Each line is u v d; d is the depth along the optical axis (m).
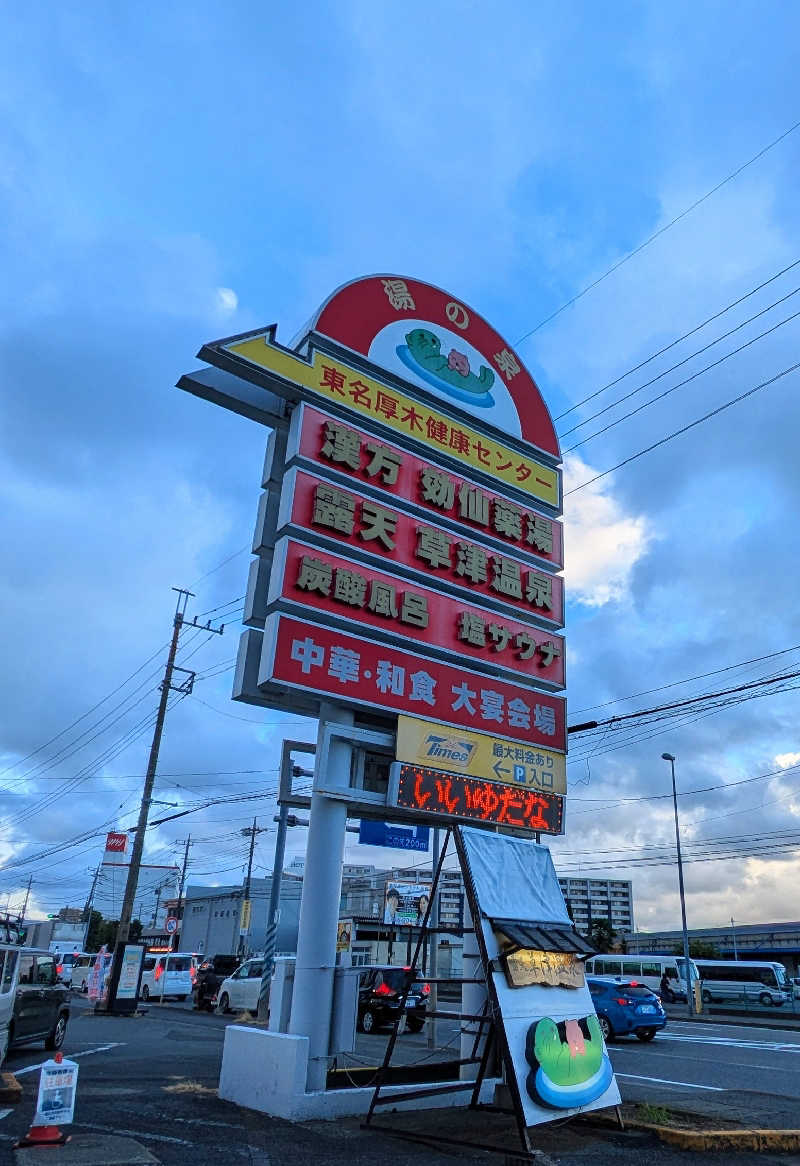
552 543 11.63
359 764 9.09
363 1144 7.01
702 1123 8.30
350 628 9.16
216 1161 6.23
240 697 8.87
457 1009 25.86
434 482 10.40
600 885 145.38
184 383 9.08
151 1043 15.69
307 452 9.36
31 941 66.25
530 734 10.27
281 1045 8.16
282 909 42.81
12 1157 6.26
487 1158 6.79
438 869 8.46
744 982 39.44
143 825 26.38
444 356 11.32
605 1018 18.88
